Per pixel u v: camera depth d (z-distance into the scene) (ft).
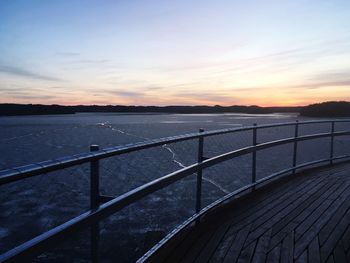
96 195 7.71
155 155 65.87
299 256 10.85
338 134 28.40
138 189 8.82
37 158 97.25
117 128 453.99
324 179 21.85
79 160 6.75
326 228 13.12
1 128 487.20
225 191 72.43
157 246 10.40
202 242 11.94
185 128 433.48
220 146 115.24
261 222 13.91
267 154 136.77
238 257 10.80
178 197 65.00
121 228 42.32
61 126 565.12
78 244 22.94
